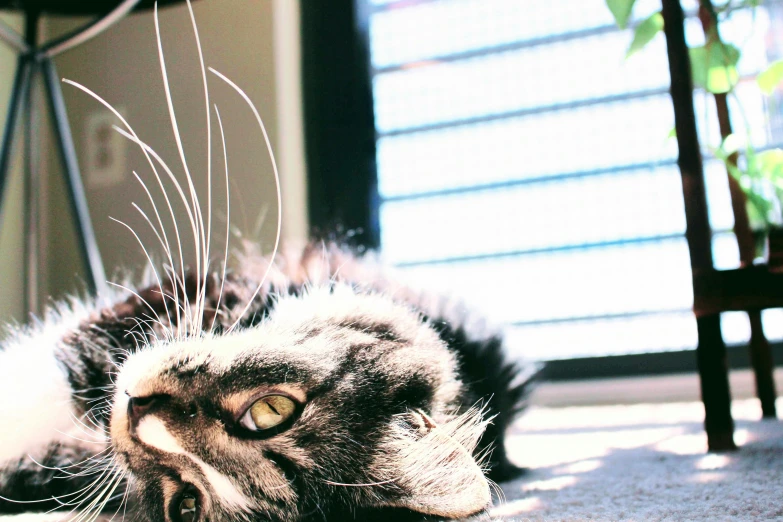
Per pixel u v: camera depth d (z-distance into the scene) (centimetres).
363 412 45
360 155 112
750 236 62
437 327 52
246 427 43
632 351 105
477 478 43
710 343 55
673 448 59
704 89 66
